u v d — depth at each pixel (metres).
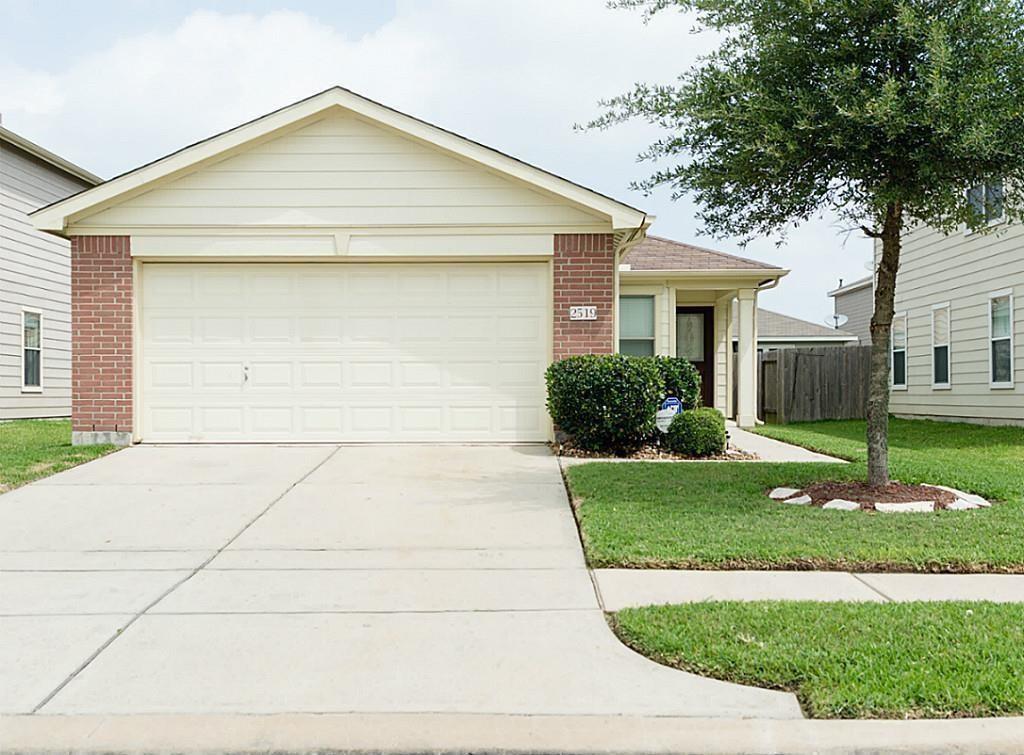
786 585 5.05
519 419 11.02
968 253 15.90
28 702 3.48
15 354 17.02
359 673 3.76
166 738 3.16
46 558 5.81
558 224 10.83
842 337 28.53
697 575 5.30
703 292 16.64
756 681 3.59
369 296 10.97
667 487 7.81
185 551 6.00
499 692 3.54
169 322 10.87
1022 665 3.61
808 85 6.99
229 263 10.91
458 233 10.82
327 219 10.79
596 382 9.90
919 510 6.86
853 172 6.72
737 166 7.00
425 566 5.60
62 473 8.84
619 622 4.33
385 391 10.95
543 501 7.55
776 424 18.69
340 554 5.91
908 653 3.77
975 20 6.44
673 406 10.71
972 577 5.25
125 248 10.68
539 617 4.53
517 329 11.02
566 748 3.10
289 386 10.91
